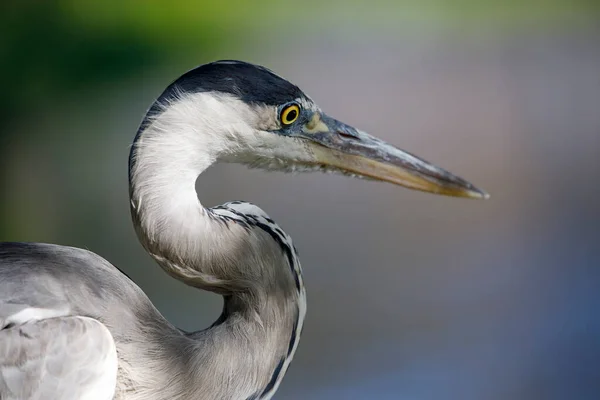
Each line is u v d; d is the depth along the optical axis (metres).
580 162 17.20
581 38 30.88
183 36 27.86
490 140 18.75
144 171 4.67
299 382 8.95
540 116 20.88
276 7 34.16
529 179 16.14
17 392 4.32
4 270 4.61
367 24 34.09
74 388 4.39
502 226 13.77
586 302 10.84
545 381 9.07
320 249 12.72
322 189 16.16
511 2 37.22
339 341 9.84
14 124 19.50
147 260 12.34
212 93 4.77
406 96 22.97
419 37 31.86
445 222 14.08
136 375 4.68
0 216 14.27
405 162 5.34
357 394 8.72
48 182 16.14
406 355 9.54
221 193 15.68
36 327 4.40
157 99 4.73
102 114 21.36
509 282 11.50
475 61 27.75
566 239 13.10
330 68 26.53
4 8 21.06
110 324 4.66
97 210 14.73
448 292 11.19
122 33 25.27
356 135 5.29
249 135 4.93
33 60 21.36
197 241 4.70
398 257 12.38
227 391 4.76
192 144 4.74
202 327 9.81
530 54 28.61
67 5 23.08
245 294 4.79
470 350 9.68
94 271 4.84
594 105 21.89
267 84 4.91
